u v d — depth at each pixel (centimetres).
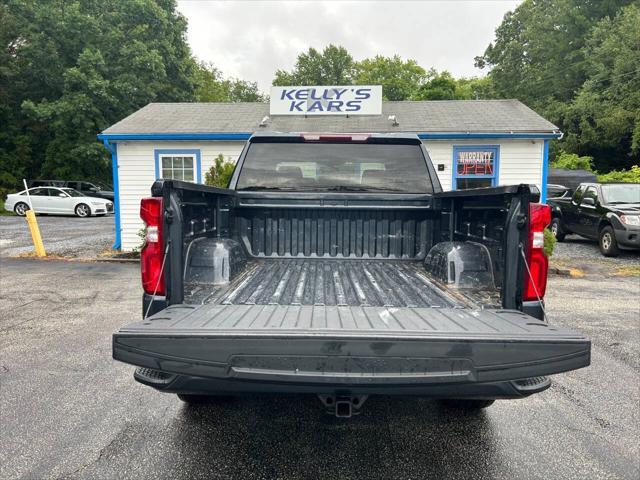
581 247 1335
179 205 274
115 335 204
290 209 400
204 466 276
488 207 298
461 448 301
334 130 1229
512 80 4481
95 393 376
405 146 405
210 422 333
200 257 305
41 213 2355
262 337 199
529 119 1300
